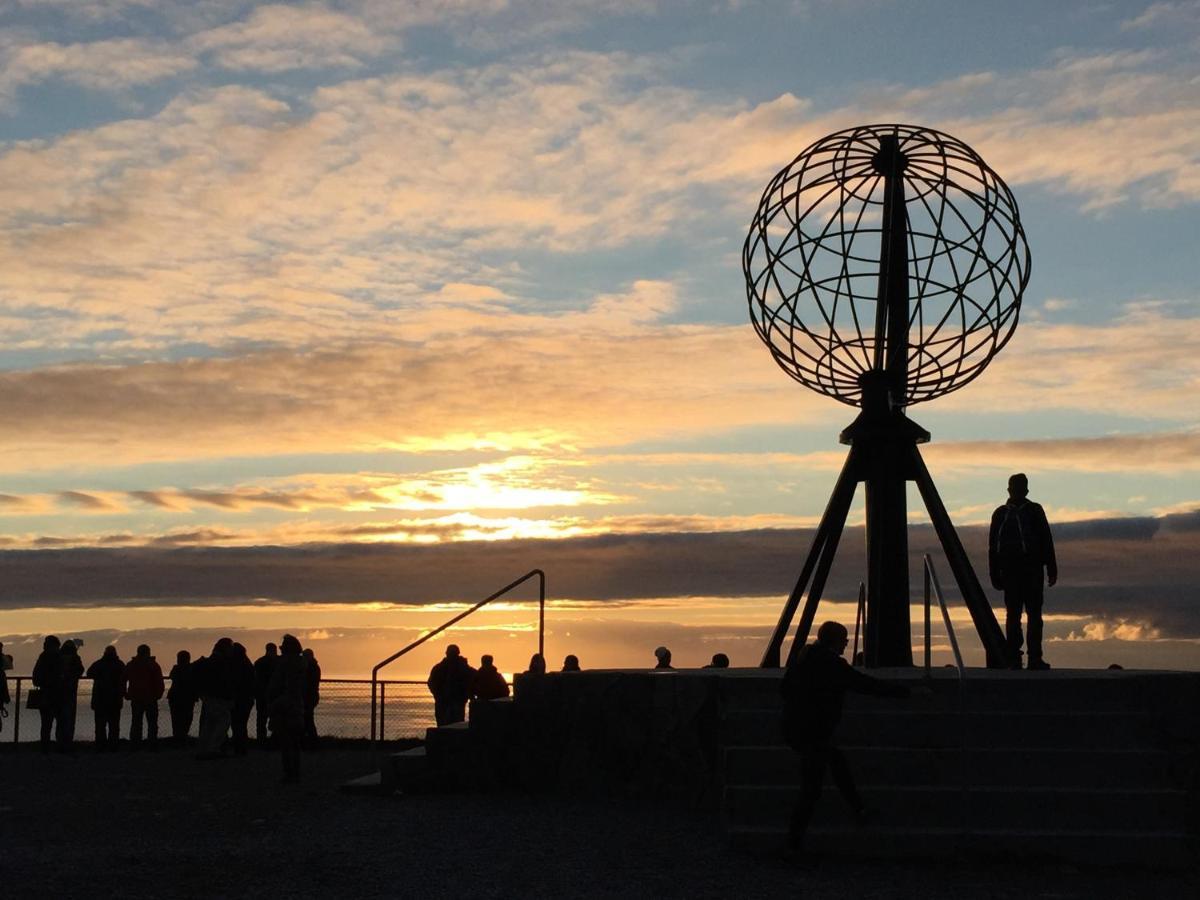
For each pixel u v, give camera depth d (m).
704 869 9.46
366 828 11.27
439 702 18.58
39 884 8.80
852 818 10.34
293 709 15.01
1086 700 10.92
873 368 14.70
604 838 10.70
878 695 9.90
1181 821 10.14
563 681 13.53
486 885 8.79
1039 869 9.78
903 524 14.62
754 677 11.48
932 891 8.86
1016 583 13.16
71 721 20.12
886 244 14.38
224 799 13.48
